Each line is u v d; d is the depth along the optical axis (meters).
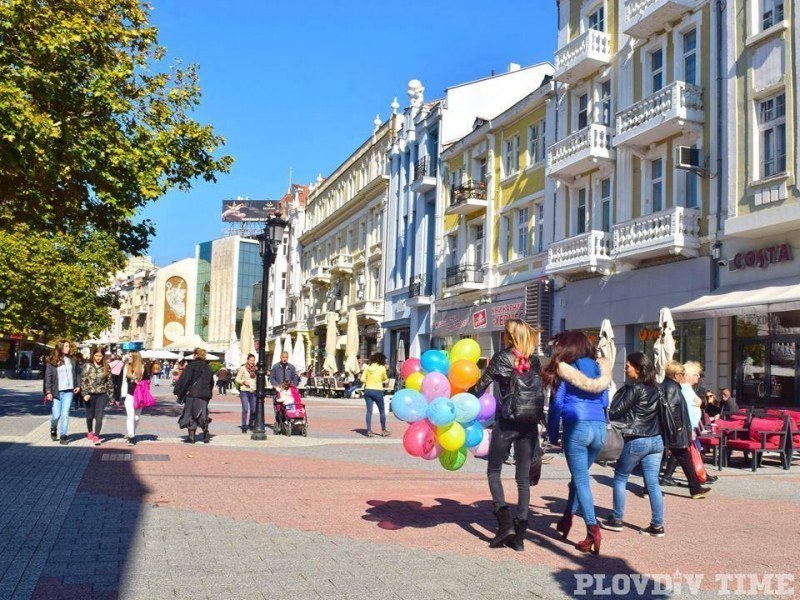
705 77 18.72
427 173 36.78
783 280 15.97
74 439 14.37
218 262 92.81
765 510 8.30
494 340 29.33
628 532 6.95
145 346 97.75
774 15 16.56
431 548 6.12
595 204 22.89
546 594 4.89
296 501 8.16
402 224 40.50
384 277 42.53
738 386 17.62
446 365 6.92
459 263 32.00
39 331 48.47
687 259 18.77
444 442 6.47
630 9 20.83
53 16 14.78
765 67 16.55
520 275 27.39
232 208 98.94
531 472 6.43
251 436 15.42
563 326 24.11
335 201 54.91
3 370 64.25
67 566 5.32
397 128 42.25
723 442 12.25
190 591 4.80
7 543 5.93
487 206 30.03
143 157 17.17
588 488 6.12
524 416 5.97
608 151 21.94
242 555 5.76
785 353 16.38
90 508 7.44
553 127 25.61
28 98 14.36
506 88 36.78
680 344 19.38
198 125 19.19
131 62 17.41
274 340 67.19
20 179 15.97
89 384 13.45
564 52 23.80
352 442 15.15
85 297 39.03
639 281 20.47
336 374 39.88
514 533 6.14
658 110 19.27
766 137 16.62
